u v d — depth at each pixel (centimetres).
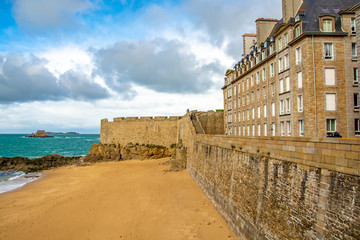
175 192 2244
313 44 1983
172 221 1608
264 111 2836
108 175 3328
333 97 1966
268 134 2673
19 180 3250
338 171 720
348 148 688
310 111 1956
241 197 1342
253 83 3155
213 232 1408
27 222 1728
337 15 2075
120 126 5397
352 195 668
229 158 1605
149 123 5134
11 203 2173
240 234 1282
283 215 951
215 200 1794
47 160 4766
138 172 3375
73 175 3512
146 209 1850
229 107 4159
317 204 788
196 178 2558
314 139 823
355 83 1980
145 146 4866
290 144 952
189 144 3344
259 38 3156
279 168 1020
